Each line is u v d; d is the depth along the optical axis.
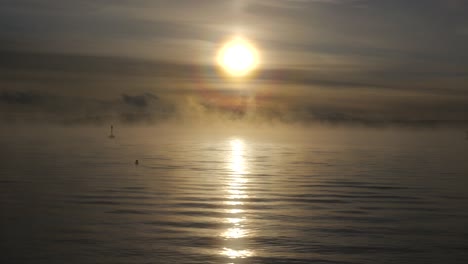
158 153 116.56
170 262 27.03
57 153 110.69
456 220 37.09
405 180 62.09
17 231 33.09
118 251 28.78
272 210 40.69
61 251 28.73
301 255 28.33
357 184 57.88
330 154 119.19
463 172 73.31
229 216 38.09
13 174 65.69
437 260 27.61
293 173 70.81
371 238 31.88
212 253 28.58
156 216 37.84
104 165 81.19
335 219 37.25
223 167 80.00
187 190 51.94
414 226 35.06
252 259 27.56
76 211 39.62
